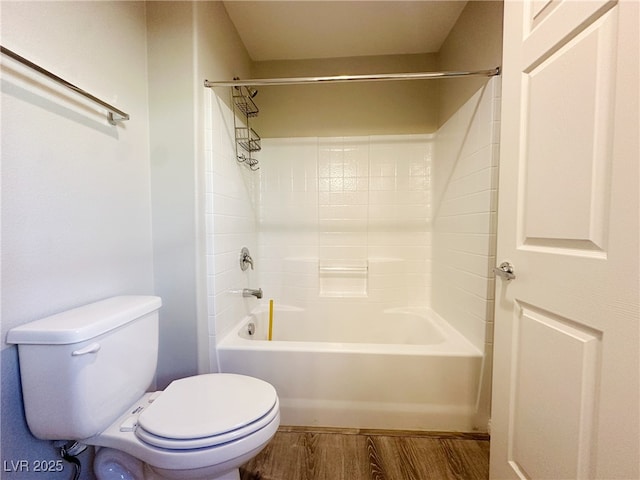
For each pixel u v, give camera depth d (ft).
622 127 1.77
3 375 2.30
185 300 4.12
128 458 2.80
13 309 2.35
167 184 4.06
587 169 2.00
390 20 5.24
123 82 3.57
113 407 2.71
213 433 2.44
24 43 2.42
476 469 3.66
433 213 6.42
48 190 2.62
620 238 1.79
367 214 6.66
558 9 2.24
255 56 6.38
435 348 4.36
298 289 6.68
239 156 5.39
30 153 2.45
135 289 3.79
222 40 4.80
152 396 3.17
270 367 4.37
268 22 5.24
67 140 2.80
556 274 2.28
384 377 4.26
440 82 6.17
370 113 6.57
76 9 2.91
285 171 6.74
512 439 2.82
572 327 2.16
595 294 1.95
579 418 2.08
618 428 1.82
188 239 4.07
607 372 1.88
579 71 2.05
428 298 6.59
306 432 4.26
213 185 4.29
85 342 2.40
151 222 4.11
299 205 6.75
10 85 2.29
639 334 1.69
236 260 5.24
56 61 2.71
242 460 2.59
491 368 4.16
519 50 2.68
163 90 3.99
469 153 4.72
